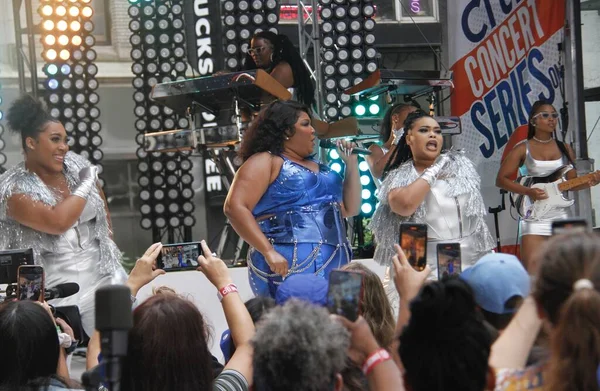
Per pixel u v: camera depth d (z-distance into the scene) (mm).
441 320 2814
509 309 3725
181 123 11695
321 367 2822
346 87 10617
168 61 11680
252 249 7059
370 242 10227
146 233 14250
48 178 7031
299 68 10023
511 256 3865
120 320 3092
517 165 9922
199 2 11859
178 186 11672
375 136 10406
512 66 11258
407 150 7402
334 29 10695
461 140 11203
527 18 11234
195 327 3611
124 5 14180
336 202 7105
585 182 9398
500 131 11242
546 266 2938
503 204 10414
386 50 12953
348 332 3051
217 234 12438
